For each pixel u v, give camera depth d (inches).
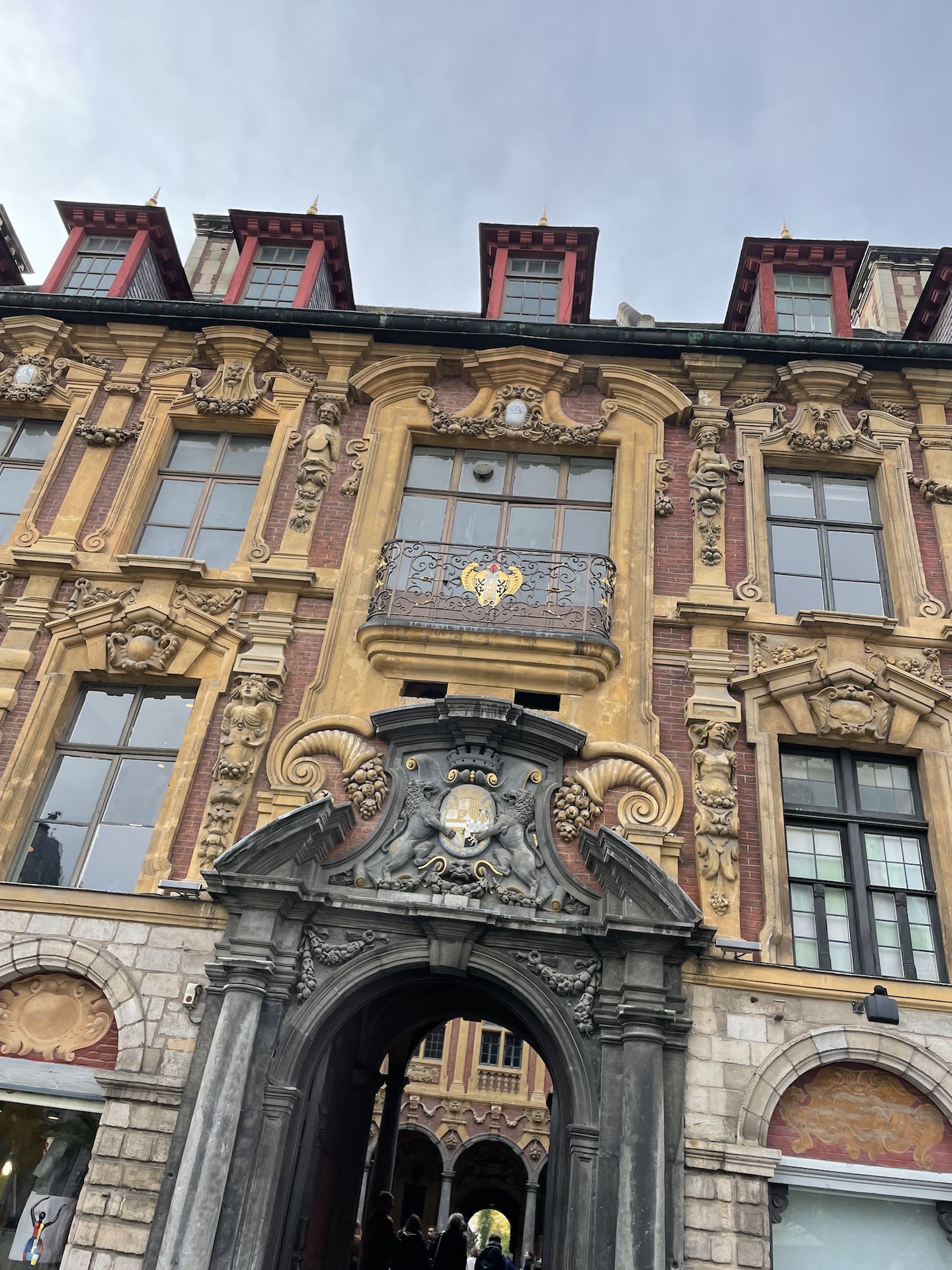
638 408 485.7
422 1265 462.0
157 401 503.2
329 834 354.3
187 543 468.4
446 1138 1032.8
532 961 337.1
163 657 415.5
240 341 507.2
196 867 362.9
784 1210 311.9
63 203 585.6
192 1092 318.7
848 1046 326.6
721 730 386.6
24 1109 333.1
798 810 382.9
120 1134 316.8
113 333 522.9
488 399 494.9
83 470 481.7
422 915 339.0
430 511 469.4
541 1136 1030.4
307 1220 367.2
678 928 323.6
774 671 402.0
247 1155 304.2
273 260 583.5
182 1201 290.7
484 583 423.8
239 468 492.7
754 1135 312.5
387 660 407.2
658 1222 286.7
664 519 455.8
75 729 414.9
